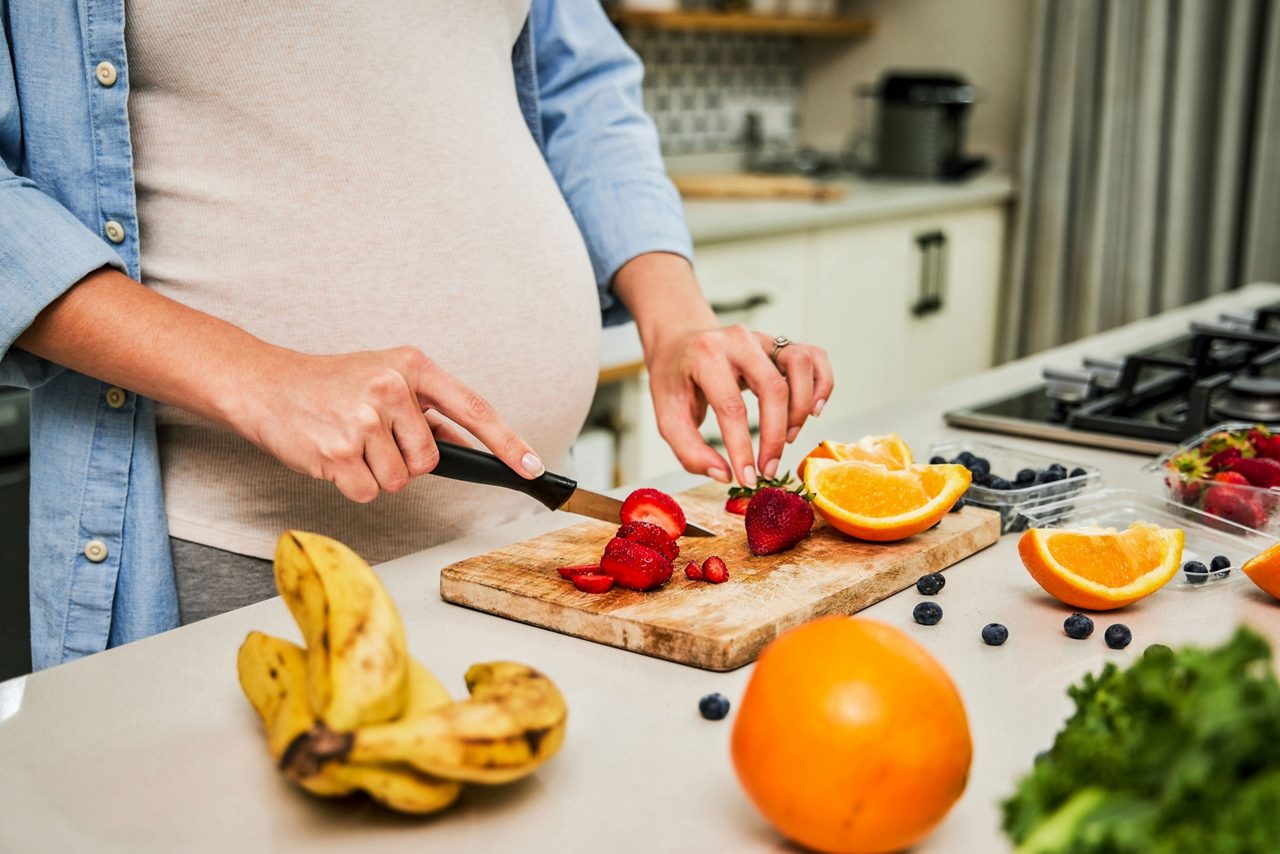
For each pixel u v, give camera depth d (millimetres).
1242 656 391
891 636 512
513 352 1031
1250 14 2857
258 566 998
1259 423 1199
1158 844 363
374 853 523
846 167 3521
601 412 1975
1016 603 805
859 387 3004
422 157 975
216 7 895
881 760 478
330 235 946
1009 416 1298
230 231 935
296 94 928
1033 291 3254
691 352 1018
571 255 1093
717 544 881
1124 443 1195
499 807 557
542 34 1222
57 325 811
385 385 778
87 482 940
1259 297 2158
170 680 693
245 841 532
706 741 618
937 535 884
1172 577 807
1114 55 2996
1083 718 466
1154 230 3088
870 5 3600
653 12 2902
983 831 535
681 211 1225
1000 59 3387
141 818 550
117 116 894
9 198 813
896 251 2994
